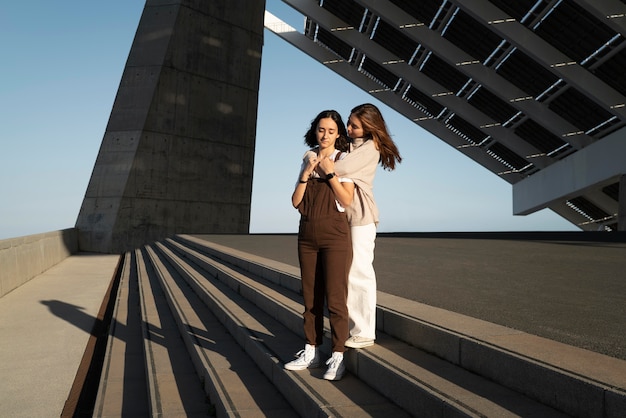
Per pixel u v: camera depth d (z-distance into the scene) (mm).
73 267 16859
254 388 3582
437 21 28969
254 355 4199
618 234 16109
